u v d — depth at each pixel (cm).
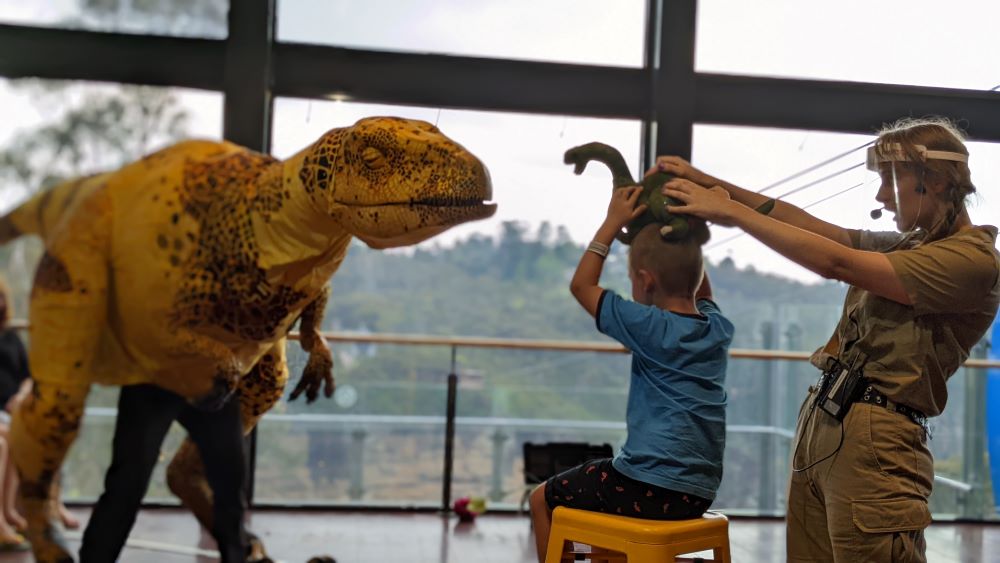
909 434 180
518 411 462
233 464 197
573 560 203
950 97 426
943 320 181
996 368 448
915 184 183
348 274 1370
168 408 193
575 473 201
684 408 187
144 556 323
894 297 177
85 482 316
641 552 180
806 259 178
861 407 182
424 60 432
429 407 451
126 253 180
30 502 187
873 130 434
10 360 193
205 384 189
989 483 450
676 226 192
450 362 456
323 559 290
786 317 471
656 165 211
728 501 451
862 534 180
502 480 457
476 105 436
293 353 283
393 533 395
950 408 450
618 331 191
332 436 440
